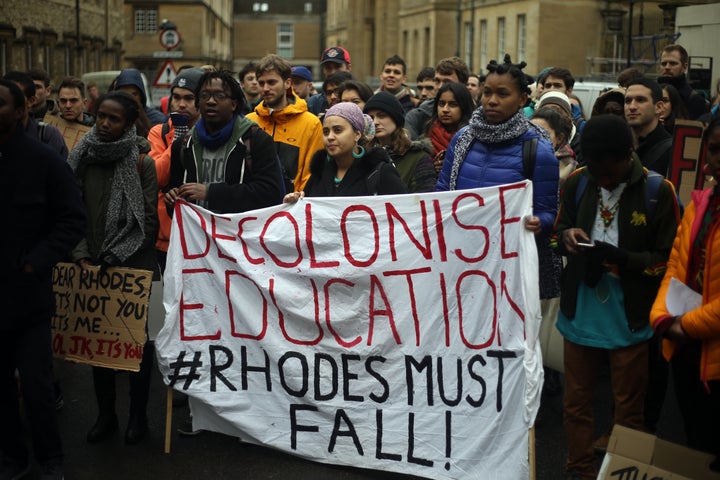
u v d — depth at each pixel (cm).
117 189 585
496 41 4834
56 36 3053
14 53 2620
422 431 528
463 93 746
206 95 591
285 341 550
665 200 495
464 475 517
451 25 5641
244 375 559
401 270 531
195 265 564
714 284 438
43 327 518
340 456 543
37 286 513
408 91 1065
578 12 4116
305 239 546
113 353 579
